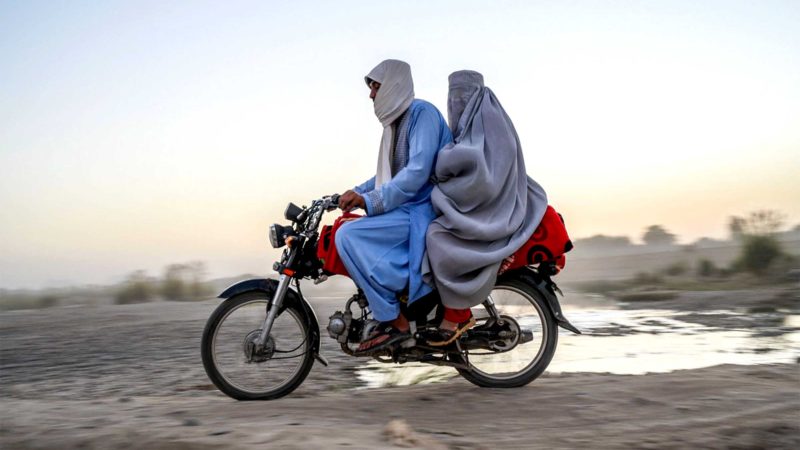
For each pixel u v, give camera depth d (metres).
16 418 3.78
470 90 4.49
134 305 11.27
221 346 4.30
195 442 3.18
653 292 10.94
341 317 4.29
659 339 6.64
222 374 4.29
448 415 3.87
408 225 4.26
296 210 4.34
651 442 3.35
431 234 4.20
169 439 3.24
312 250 4.35
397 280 4.16
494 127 4.35
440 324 4.37
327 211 4.39
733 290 10.75
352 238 4.18
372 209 4.21
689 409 3.87
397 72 4.40
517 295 4.55
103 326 8.41
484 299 4.23
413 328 4.29
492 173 4.25
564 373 5.18
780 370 4.89
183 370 5.61
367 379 5.09
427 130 4.33
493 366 4.55
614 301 10.02
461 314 4.32
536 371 4.53
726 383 4.43
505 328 4.48
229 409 3.98
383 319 4.16
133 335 7.59
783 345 6.25
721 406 3.91
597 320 8.01
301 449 3.11
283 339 4.35
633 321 7.88
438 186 4.30
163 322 8.74
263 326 4.28
